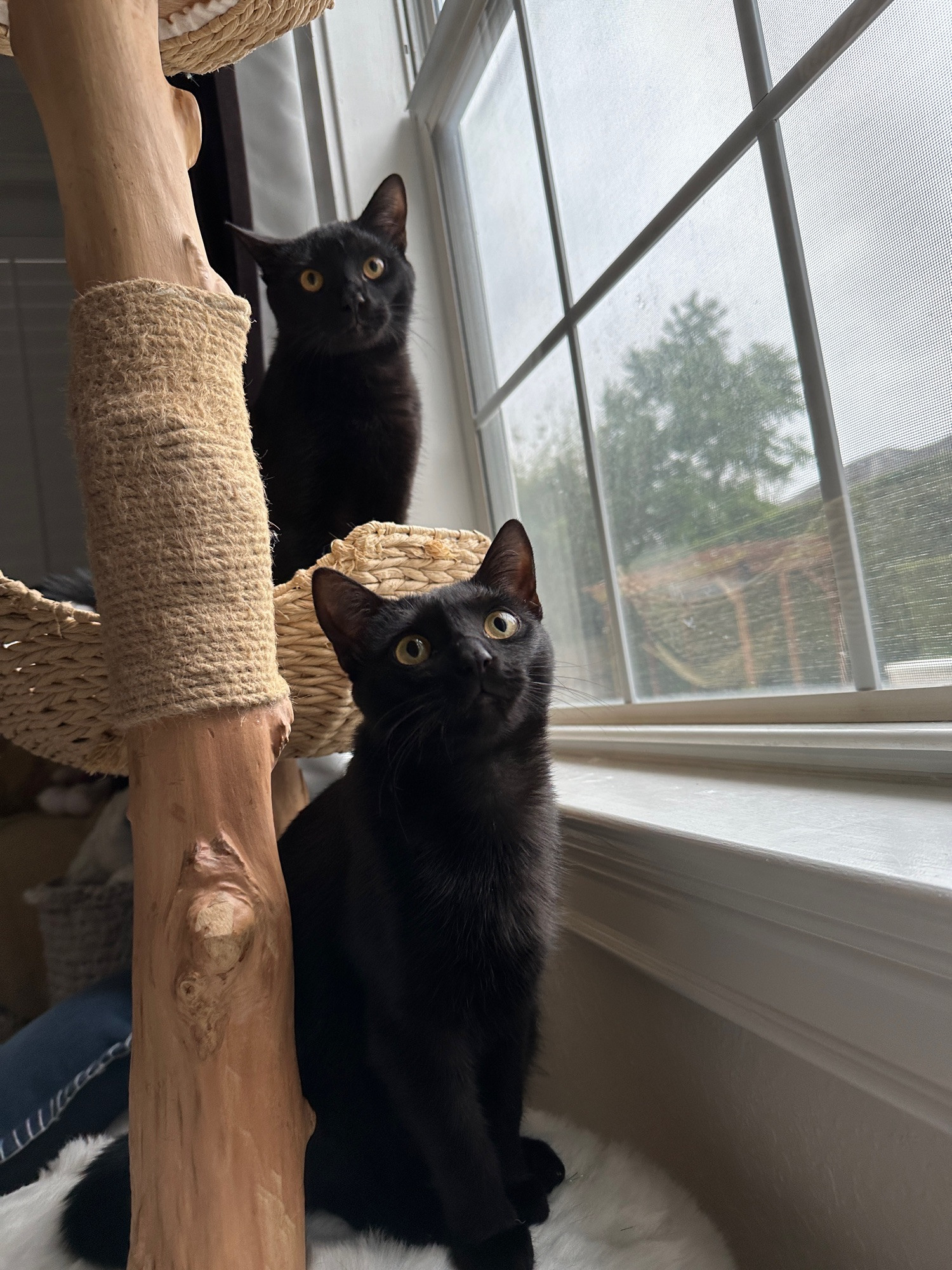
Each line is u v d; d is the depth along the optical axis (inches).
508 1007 34.2
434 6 76.4
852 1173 27.7
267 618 28.0
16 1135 42.6
